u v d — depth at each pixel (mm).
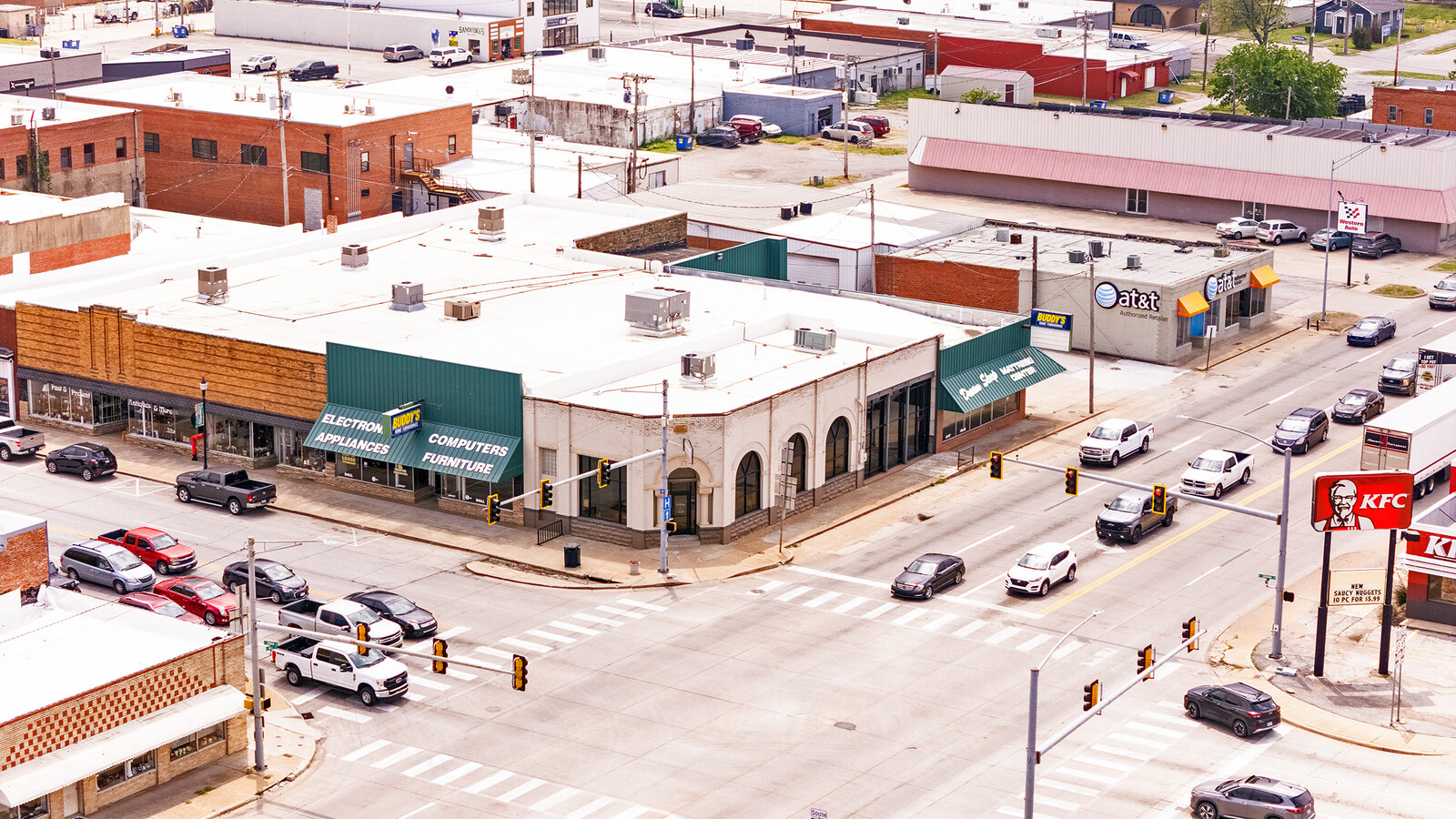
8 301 100125
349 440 87875
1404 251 140625
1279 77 175375
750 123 180875
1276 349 116688
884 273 119688
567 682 68312
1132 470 93000
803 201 134875
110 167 144375
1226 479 89438
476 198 140125
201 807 59031
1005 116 156125
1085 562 80688
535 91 182250
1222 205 147000
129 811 58719
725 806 58781
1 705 58062
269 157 141750
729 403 83312
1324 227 142875
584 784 60406
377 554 81438
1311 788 60188
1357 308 125500
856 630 73188
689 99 181625
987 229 129125
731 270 115500
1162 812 58531
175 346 93750
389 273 107250
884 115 196375
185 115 144250
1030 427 101125
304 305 99562
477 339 93062
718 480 81562
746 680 68500
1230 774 61156
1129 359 114375
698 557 81062
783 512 85625
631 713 65750
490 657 70562
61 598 67875
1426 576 73688
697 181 159375
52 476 90938
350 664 67000
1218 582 78438
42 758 57188
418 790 60125
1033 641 72062
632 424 80688
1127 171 150625
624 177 146500
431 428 86375
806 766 61656
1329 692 67688
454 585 77938
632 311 94125
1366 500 67188
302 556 80938
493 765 61812
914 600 76000
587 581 78500
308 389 90125
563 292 103375
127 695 59656
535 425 83438
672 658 70500
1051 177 153625
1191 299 112938
